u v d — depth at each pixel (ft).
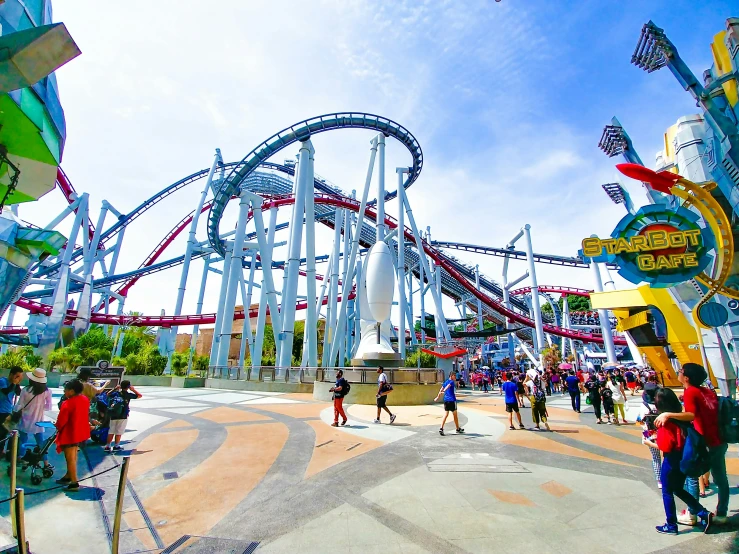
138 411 46.14
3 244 28.27
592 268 125.39
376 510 16.93
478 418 43.16
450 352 90.07
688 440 14.66
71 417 19.86
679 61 37.96
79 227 118.01
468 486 19.94
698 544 13.73
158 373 102.68
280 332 92.17
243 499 18.42
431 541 14.10
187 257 133.39
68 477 19.58
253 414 44.11
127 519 16.28
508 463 24.32
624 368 101.04
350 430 35.06
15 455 14.40
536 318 144.77
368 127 97.81
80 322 120.57
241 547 13.82
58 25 13.34
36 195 29.63
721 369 54.75
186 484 20.54
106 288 149.59
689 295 66.13
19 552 12.07
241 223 108.17
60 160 27.07
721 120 34.42
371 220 139.23
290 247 91.20
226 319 103.60
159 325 132.77
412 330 133.69
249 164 97.55
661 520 15.85
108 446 27.63
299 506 17.48
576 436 33.50
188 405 52.19
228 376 86.33
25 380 83.61
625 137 65.41
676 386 90.12
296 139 95.55
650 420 19.71
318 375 67.10
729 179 35.40
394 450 27.68
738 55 32.42
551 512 16.66
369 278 71.31
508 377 38.70
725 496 14.85
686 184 21.36
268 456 26.04
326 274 120.78
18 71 14.34
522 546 13.74
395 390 53.31
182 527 15.52
